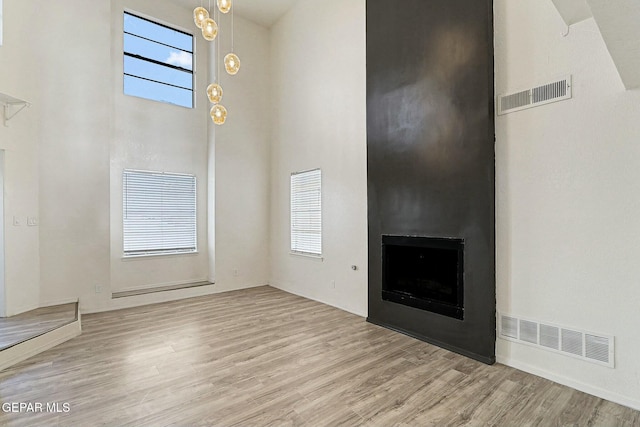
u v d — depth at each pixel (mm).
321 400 2475
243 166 6406
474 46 3154
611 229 2455
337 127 5016
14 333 3408
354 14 4719
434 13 3518
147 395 2545
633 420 2215
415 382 2732
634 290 2359
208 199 6293
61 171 4598
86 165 4793
